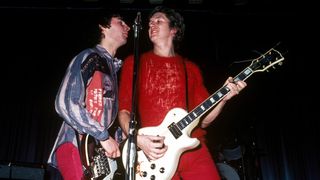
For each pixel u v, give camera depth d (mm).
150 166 2107
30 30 5625
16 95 5426
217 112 2430
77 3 5285
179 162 2193
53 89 5488
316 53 5801
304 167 5562
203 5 5414
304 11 5480
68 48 5656
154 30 2637
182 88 2400
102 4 5285
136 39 2178
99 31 2797
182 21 2781
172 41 2674
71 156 2207
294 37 5746
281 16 5562
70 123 2215
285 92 5855
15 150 5195
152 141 2098
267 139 5656
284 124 5746
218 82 5520
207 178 2168
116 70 2664
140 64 2475
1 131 5258
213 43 5688
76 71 2342
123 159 2178
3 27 5566
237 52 5645
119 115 2367
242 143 5000
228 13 5508
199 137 2326
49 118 5359
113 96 2484
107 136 2195
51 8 5340
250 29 5723
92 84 2375
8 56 5555
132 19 5344
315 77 5840
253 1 5402
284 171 5531
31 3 5293
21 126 5309
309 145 5680
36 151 5191
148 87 2381
